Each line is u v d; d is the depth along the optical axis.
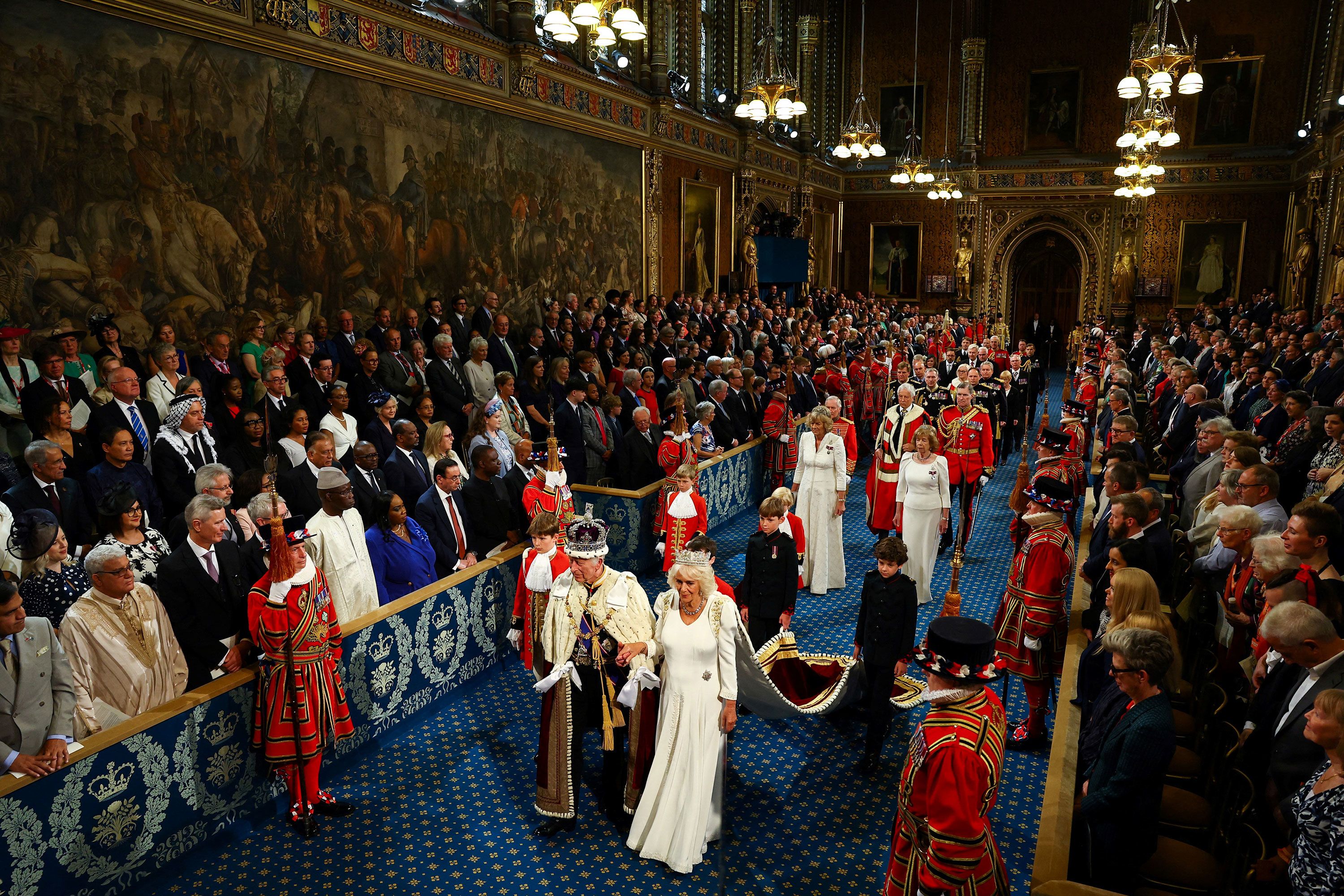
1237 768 3.87
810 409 13.84
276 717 4.90
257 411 8.29
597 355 13.82
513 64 14.21
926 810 3.32
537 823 5.21
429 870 4.79
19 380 6.89
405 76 11.98
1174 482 9.24
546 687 4.91
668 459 9.14
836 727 6.39
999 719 3.32
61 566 4.81
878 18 30.30
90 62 8.18
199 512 4.98
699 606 4.79
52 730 4.16
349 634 5.57
